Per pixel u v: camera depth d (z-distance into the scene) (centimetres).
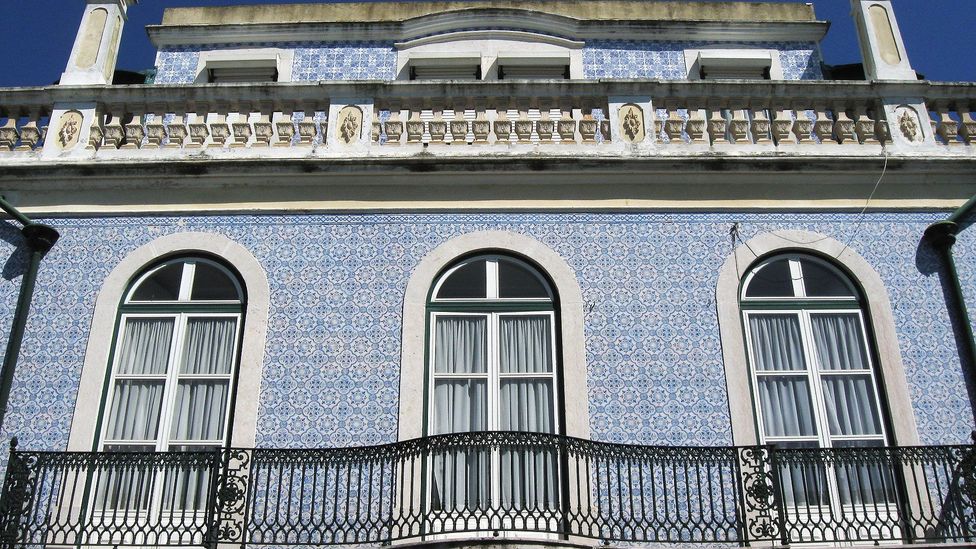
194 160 858
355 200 857
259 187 864
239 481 720
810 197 860
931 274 828
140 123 894
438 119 887
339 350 796
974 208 852
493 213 852
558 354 798
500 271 834
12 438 737
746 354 798
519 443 711
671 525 700
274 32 1127
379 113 934
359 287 822
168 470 755
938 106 909
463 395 786
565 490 730
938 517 723
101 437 773
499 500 725
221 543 700
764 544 696
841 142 884
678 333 802
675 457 723
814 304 819
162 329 814
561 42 1114
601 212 852
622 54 1111
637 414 772
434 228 846
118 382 795
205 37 1129
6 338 802
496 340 805
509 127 880
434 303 816
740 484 714
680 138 886
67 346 801
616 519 725
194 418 781
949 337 802
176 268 839
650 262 831
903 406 773
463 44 1113
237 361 798
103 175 860
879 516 704
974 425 768
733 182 864
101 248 841
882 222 851
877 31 963
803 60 1115
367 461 727
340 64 1112
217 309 820
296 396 779
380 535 709
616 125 884
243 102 903
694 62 1109
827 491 736
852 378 795
